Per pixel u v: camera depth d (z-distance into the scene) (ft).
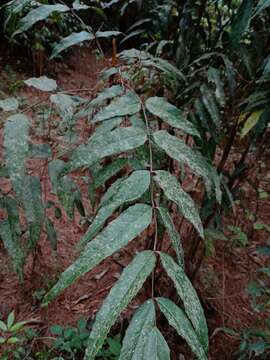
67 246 5.48
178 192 1.55
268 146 5.00
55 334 4.34
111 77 2.77
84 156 1.69
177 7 3.67
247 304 5.22
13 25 3.27
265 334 4.21
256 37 3.07
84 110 2.47
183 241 4.57
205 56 2.97
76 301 4.80
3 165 2.84
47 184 6.36
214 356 4.42
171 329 4.27
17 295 4.70
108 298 1.22
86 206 6.01
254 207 6.87
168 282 4.46
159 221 2.05
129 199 1.50
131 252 5.49
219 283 5.45
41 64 10.96
